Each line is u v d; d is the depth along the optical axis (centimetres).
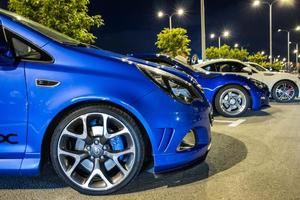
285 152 473
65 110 327
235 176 379
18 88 321
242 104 778
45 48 332
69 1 930
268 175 380
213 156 454
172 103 336
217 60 979
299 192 334
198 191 340
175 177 378
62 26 905
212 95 773
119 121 326
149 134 328
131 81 329
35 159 328
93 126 331
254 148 496
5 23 338
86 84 322
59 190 346
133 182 364
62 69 325
